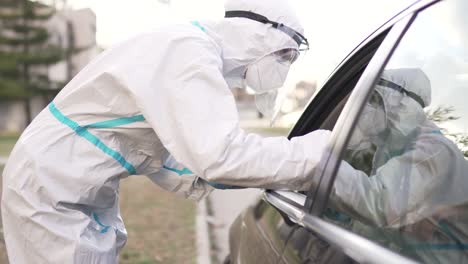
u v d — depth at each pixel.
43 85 25.11
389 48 1.56
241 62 1.97
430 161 1.36
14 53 23.64
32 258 1.90
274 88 2.10
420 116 1.47
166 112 1.72
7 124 25.75
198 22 1.96
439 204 1.26
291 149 1.68
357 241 1.30
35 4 23.55
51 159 1.85
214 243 5.25
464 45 1.40
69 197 1.86
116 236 2.20
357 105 1.57
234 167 1.64
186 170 2.26
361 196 1.47
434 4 1.50
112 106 1.83
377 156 1.54
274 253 1.75
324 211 1.56
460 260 1.15
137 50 1.77
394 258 1.14
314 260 1.42
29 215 1.83
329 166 1.59
